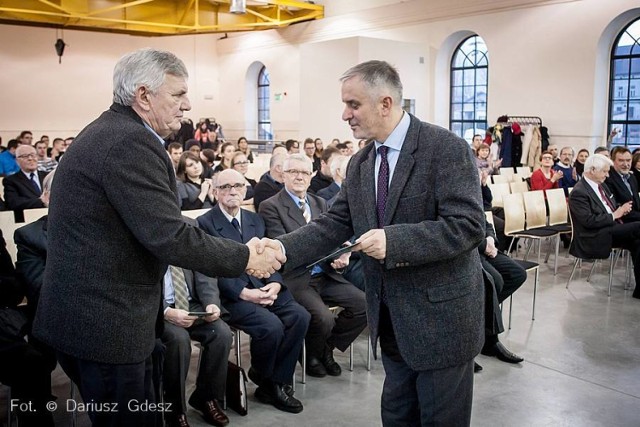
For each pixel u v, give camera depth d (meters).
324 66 11.82
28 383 2.49
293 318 3.06
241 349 3.87
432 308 1.71
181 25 13.27
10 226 3.49
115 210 1.63
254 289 3.13
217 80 17.34
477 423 2.86
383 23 12.55
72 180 1.62
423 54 11.61
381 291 1.81
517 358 3.61
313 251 1.94
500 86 10.62
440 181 1.69
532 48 10.10
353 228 1.92
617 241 5.06
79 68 15.13
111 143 1.61
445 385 1.75
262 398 3.10
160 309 1.86
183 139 14.10
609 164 5.07
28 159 5.66
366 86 1.71
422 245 1.62
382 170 1.79
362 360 3.67
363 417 2.92
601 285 5.38
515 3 10.24
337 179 4.58
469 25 10.99
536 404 3.07
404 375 1.88
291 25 14.74
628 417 2.93
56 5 11.24
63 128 15.01
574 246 5.15
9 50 14.20
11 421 2.53
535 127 9.74
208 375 2.84
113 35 15.55
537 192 5.89
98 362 1.66
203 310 2.95
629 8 8.93
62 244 1.64
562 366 3.56
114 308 1.65
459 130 11.79
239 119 16.78
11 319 2.58
